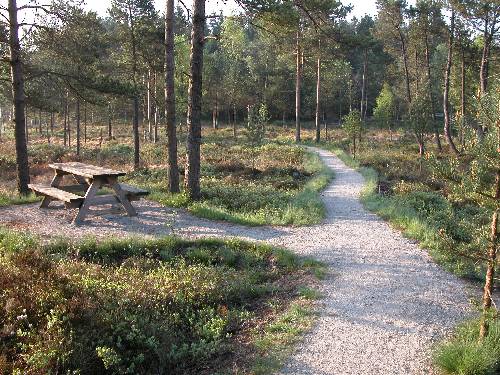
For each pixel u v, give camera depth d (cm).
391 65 6556
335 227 1317
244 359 627
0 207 1402
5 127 6388
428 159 671
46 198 1405
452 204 1753
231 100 6009
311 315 742
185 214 1392
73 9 1647
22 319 621
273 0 1470
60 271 774
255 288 867
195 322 746
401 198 1822
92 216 1325
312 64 4888
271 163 3036
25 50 1825
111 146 4566
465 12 3372
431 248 1102
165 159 3391
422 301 805
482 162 604
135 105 2825
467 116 662
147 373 617
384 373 577
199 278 882
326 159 3441
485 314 628
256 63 6856
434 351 622
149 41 3469
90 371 589
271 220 1353
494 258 635
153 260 988
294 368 587
